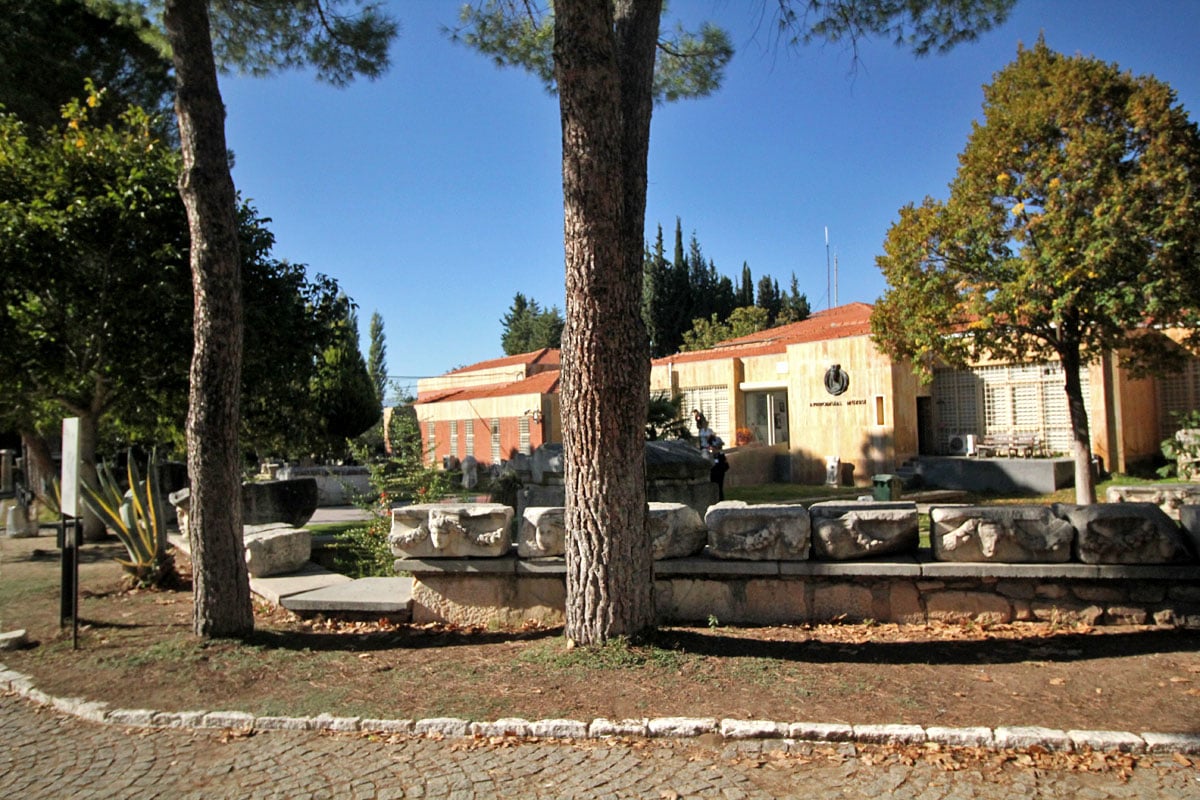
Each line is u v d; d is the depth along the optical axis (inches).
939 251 518.6
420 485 392.2
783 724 162.2
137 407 526.6
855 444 808.9
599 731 165.5
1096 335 489.4
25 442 645.3
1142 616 220.7
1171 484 520.4
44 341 466.3
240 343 251.9
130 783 154.9
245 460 1047.6
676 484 438.9
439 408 1469.0
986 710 167.2
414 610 257.6
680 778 147.4
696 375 999.0
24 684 214.1
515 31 364.2
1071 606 224.8
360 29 375.6
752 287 2367.1
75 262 468.1
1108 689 176.4
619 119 210.7
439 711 178.5
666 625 235.0
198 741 174.7
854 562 231.1
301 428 609.6
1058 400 743.7
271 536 309.4
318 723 177.5
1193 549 218.5
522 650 218.7
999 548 224.4
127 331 475.8
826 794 140.1
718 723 164.1
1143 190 450.3
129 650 239.5
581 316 207.0
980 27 320.8
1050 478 678.5
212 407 244.2
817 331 993.5
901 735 157.3
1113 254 445.1
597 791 143.7
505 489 482.0
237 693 198.4
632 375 209.5
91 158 474.3
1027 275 468.4
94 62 569.0
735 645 212.1
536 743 165.2
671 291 1950.1
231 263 247.0
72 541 275.9
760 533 233.5
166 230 482.3
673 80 387.2
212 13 367.9
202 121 242.8
